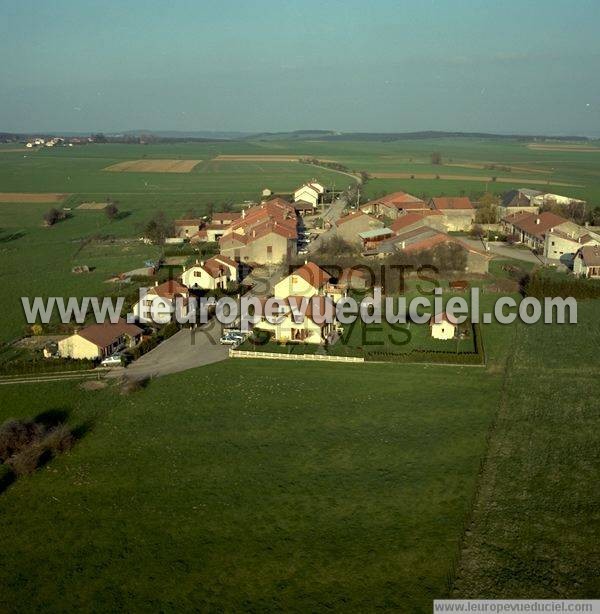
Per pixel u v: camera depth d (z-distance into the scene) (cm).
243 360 6059
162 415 4962
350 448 4416
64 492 3991
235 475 4119
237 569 3284
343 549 3403
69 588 3191
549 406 4969
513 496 3819
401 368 5822
